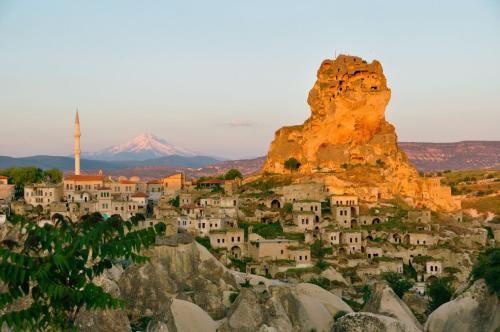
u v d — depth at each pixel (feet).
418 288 654.94
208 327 465.88
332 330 426.10
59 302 135.33
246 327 452.76
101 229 141.59
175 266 584.40
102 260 143.95
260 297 497.05
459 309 450.30
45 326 137.49
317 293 531.09
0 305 128.36
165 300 547.49
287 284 561.84
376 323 415.23
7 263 127.75
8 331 234.58
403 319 458.91
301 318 476.95
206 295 517.96
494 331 423.23
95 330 425.28
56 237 139.33
